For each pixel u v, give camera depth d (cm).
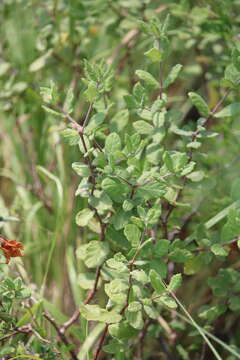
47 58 112
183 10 102
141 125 88
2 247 83
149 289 89
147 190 82
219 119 108
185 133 87
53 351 87
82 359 88
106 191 82
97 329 89
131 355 97
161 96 87
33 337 89
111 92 112
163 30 87
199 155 90
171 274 96
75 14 106
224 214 89
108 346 86
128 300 82
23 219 106
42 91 84
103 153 82
